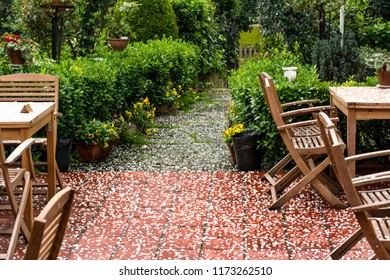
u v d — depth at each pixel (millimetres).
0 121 4891
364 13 11391
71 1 9188
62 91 7027
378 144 6988
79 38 10125
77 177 6750
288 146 5613
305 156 6125
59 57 9367
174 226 5254
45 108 5445
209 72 15086
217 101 12477
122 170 7145
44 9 9336
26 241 4898
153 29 13430
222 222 5332
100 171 7098
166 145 8438
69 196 2889
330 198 5637
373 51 9883
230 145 7180
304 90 6820
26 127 4910
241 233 5078
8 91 6594
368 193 4422
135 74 9523
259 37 18688
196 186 6379
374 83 7137
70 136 7328
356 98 5680
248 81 7191
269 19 10547
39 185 6023
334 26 10938
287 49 10438
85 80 7621
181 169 7164
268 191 6117
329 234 5035
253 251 4707
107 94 7977
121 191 6238
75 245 4863
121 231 5152
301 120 6770
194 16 14602
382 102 5438
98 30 10508
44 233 2623
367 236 3672
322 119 4125
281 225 5254
